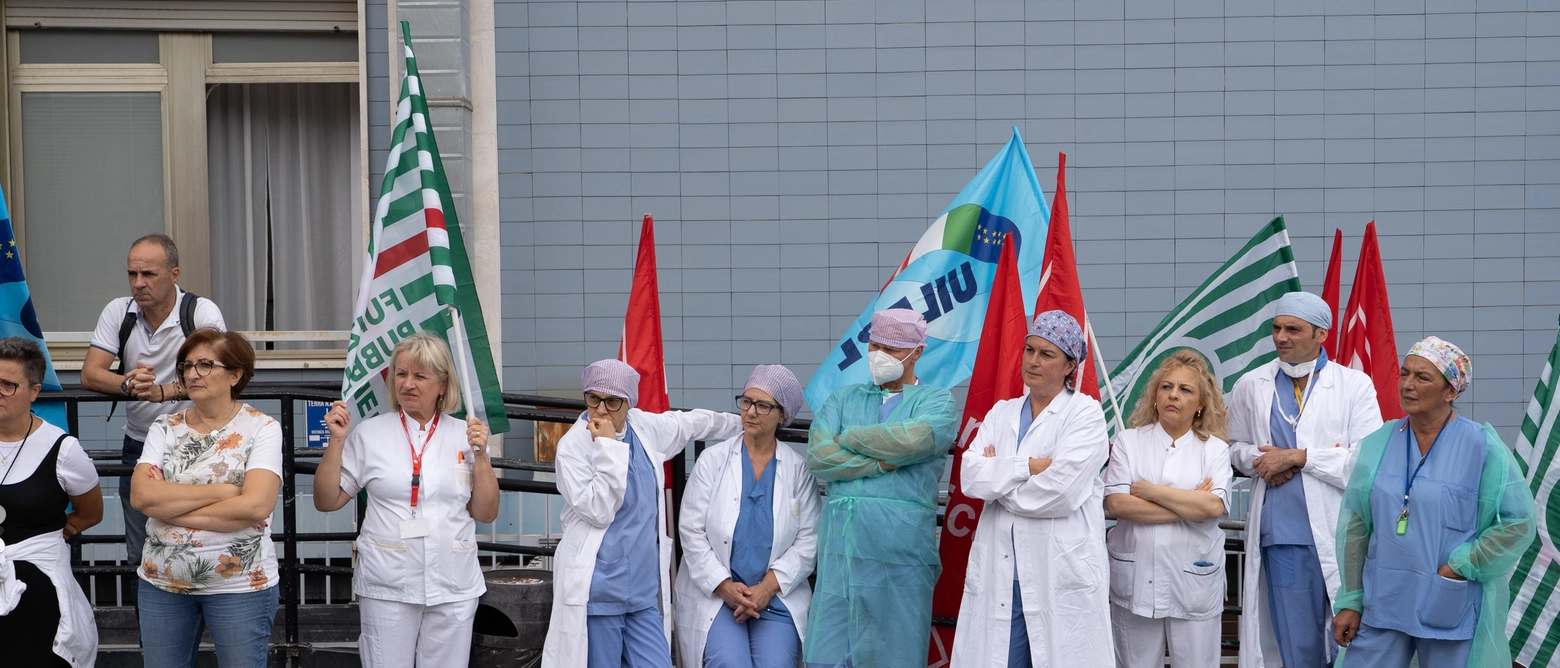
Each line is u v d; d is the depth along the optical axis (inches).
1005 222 202.4
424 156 175.0
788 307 284.5
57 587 155.2
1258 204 281.7
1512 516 150.3
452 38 273.1
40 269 286.8
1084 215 283.0
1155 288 283.0
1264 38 280.7
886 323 171.0
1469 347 281.6
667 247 284.0
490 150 279.3
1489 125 280.4
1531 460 176.4
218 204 290.8
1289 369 179.0
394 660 157.6
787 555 171.6
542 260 283.6
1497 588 153.5
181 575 149.6
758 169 283.6
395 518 157.4
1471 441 154.3
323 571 188.5
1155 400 171.9
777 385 171.2
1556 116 279.7
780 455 175.3
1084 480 158.7
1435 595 152.3
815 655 163.9
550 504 274.1
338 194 291.9
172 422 156.3
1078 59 281.7
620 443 160.4
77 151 286.8
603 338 284.4
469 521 161.9
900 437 161.9
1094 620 159.9
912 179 283.6
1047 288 179.3
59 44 285.7
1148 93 281.6
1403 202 281.1
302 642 200.1
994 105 282.4
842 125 283.4
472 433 159.5
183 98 287.6
